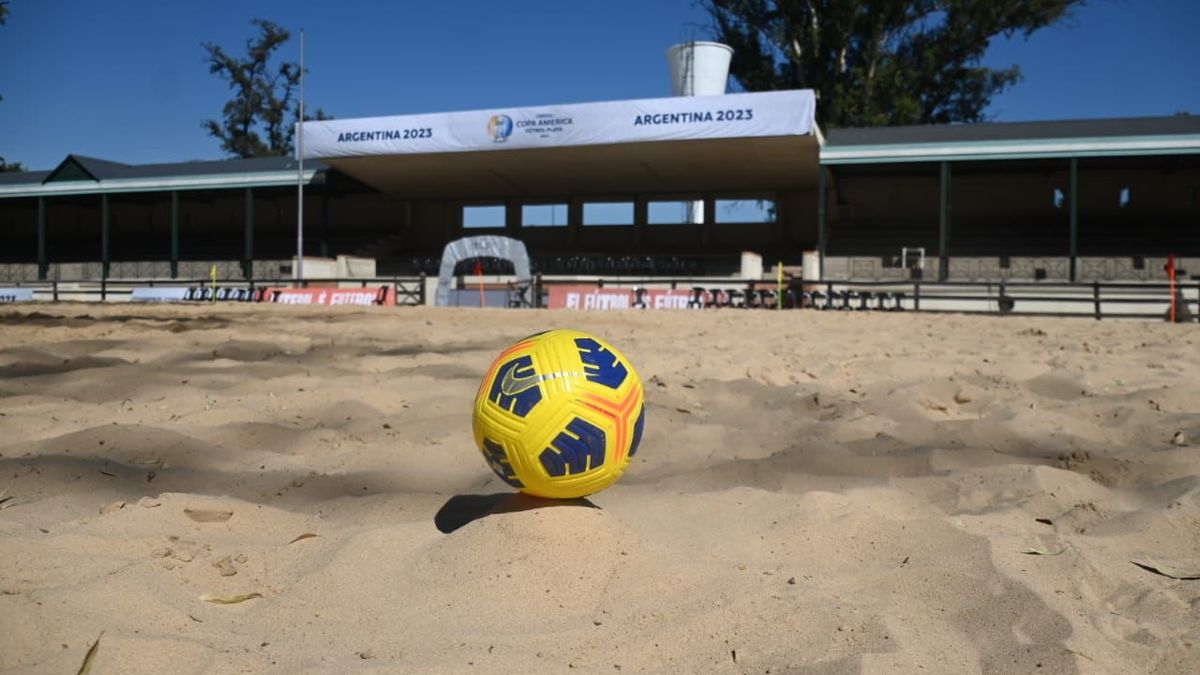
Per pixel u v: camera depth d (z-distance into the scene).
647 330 13.99
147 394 7.20
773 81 43.81
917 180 35.16
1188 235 31.39
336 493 4.57
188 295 28.56
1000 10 39.44
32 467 4.74
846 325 15.18
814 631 2.71
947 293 25.47
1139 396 6.80
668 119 28.11
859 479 4.74
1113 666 2.51
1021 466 4.70
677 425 5.91
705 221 38.22
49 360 9.22
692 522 3.95
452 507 4.21
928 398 6.98
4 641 2.40
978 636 2.75
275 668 2.41
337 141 31.00
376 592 3.04
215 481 4.72
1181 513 3.94
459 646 2.60
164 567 3.17
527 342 3.46
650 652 2.59
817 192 36.84
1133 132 26.83
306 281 27.52
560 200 39.31
